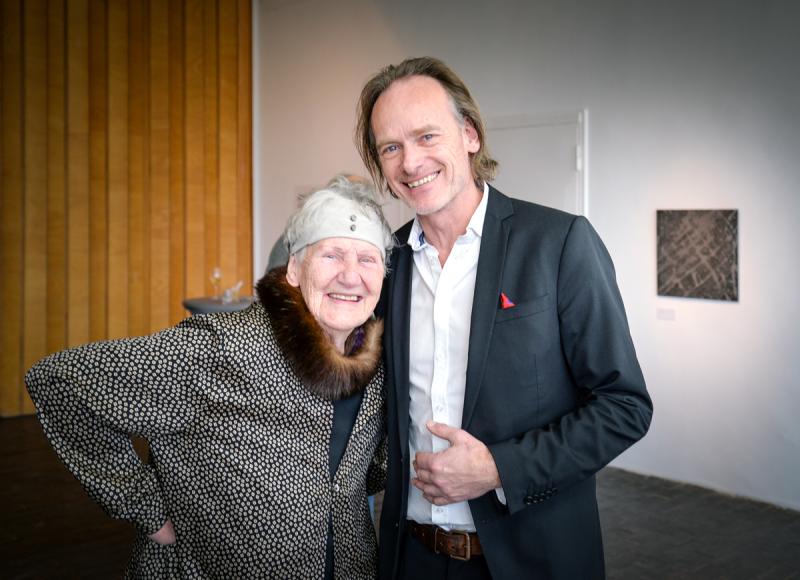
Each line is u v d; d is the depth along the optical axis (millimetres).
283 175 7559
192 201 7379
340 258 1575
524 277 1591
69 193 6750
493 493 1589
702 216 4551
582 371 1561
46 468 5184
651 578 3471
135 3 6941
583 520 1647
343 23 6824
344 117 6883
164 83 7152
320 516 1601
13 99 6480
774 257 4281
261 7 7660
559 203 5203
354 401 1680
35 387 1500
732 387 4512
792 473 4297
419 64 1655
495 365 1577
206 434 1541
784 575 3500
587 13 5012
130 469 1574
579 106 5086
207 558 1569
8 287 6598
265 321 1598
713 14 4445
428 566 1704
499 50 5516
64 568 3621
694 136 4566
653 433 4895
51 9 6574
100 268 6949
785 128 4199
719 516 4215
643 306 4879
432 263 1719
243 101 7660
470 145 1709
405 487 1681
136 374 1483
